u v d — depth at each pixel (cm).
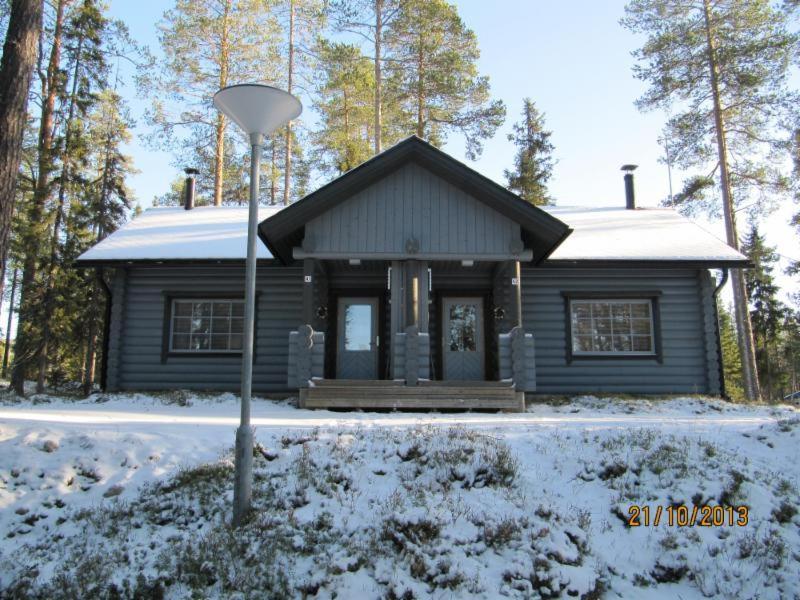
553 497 562
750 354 1809
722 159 1838
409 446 633
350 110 2577
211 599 440
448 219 1072
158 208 1708
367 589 444
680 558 494
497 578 456
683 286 1285
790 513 545
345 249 1059
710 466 608
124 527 518
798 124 1764
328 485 564
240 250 1313
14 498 549
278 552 479
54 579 454
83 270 1847
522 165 3195
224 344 1305
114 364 1273
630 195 1653
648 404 1102
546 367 1258
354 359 1295
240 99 527
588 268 1279
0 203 654
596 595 452
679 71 1856
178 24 1977
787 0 1764
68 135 1806
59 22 1850
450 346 1295
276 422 805
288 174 2512
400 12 2103
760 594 462
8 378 2781
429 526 498
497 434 698
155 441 646
